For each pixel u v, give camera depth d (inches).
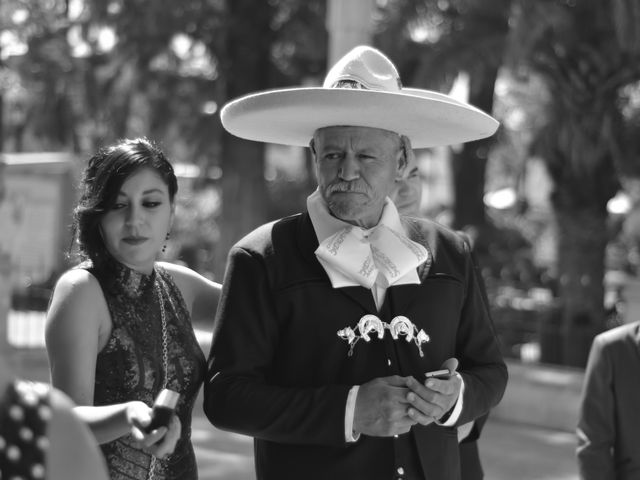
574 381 438.6
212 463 354.9
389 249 135.9
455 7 570.6
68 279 128.0
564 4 489.4
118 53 701.3
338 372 131.6
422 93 160.7
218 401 128.1
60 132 767.1
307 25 691.4
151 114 742.5
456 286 140.3
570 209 514.3
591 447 173.3
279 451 133.1
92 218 130.4
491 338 146.3
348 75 137.9
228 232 711.1
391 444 130.8
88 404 123.1
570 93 500.7
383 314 134.3
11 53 733.3
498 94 633.6
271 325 132.6
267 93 133.4
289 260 134.4
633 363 171.9
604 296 515.8
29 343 539.5
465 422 133.6
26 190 917.2
